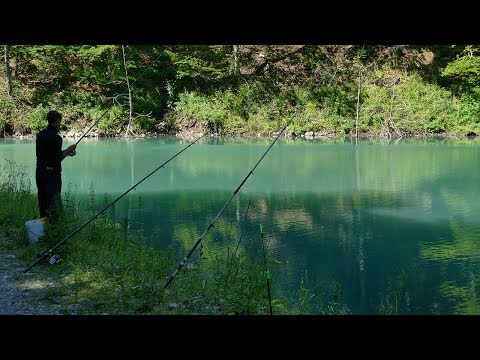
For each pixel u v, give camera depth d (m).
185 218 9.84
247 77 31.39
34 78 29.72
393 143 24.05
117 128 28.38
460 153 19.97
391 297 5.78
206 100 30.14
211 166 17.33
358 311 5.33
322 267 6.91
